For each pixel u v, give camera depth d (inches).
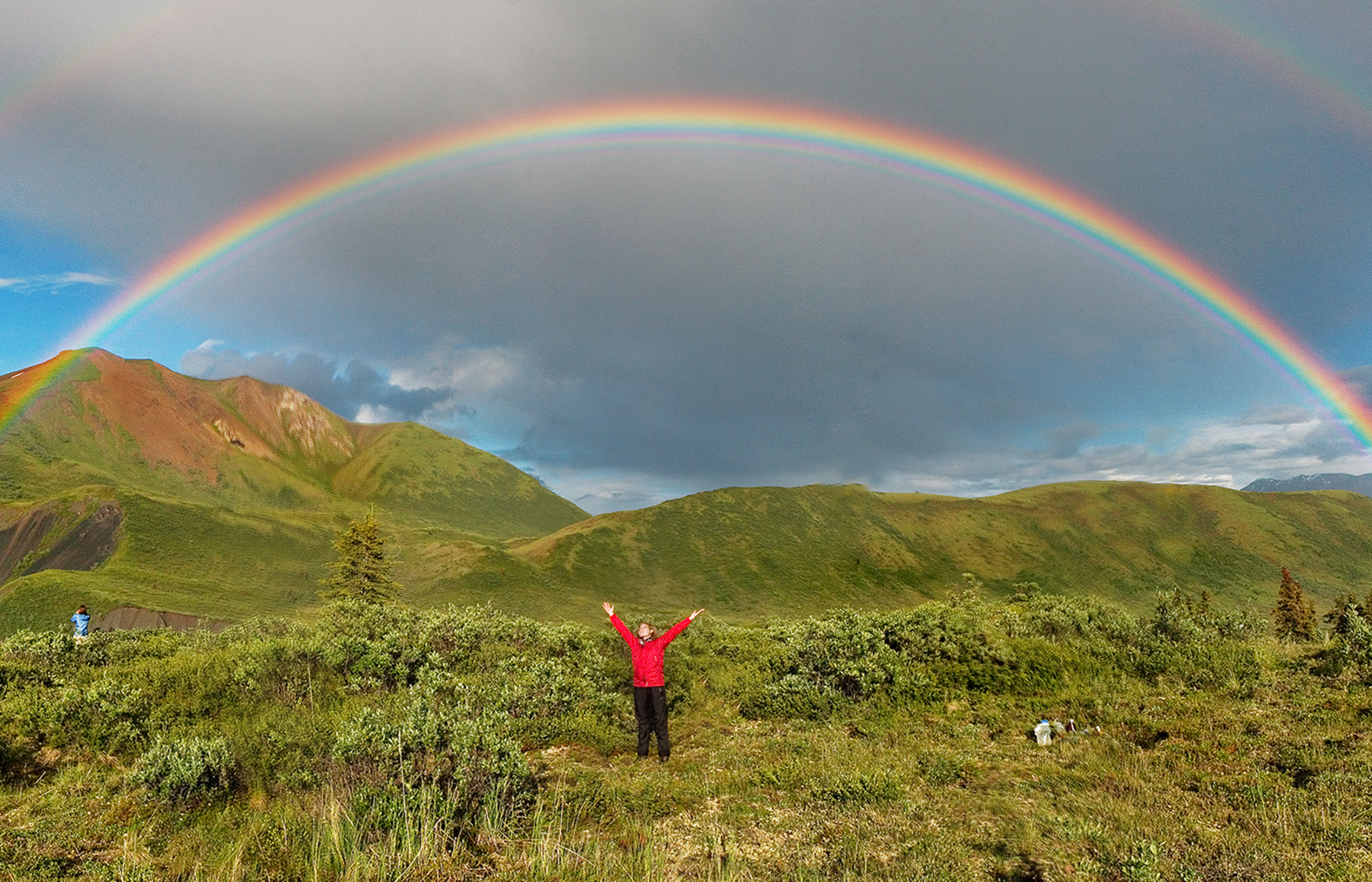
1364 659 448.8
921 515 6259.8
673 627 392.8
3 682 470.6
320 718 358.3
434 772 268.4
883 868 213.6
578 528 5280.5
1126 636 603.8
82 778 331.9
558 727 418.3
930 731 402.3
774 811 273.1
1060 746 344.5
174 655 568.7
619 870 214.5
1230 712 372.5
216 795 295.7
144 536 3964.1
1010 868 213.0
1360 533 6392.7
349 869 203.8
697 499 5930.1
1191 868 198.7
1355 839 211.3
